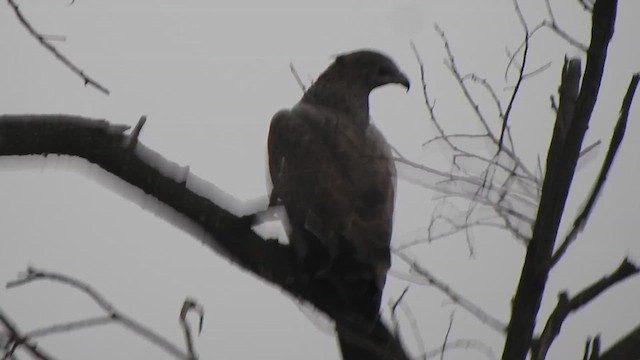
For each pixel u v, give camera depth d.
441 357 7.11
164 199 8.61
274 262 9.13
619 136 6.80
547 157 6.88
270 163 11.77
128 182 8.50
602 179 6.81
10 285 6.57
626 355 6.91
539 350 6.65
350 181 10.60
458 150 7.71
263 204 8.91
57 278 6.64
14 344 6.36
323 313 9.13
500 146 7.39
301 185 10.75
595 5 6.75
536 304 6.72
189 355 6.23
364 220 10.16
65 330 6.48
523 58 7.38
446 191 7.36
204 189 8.73
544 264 6.70
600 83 6.75
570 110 7.01
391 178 10.98
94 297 6.57
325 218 10.21
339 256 9.79
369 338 8.89
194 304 6.31
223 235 8.86
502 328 7.05
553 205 6.76
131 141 8.38
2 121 8.17
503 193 7.31
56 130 8.23
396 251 7.21
